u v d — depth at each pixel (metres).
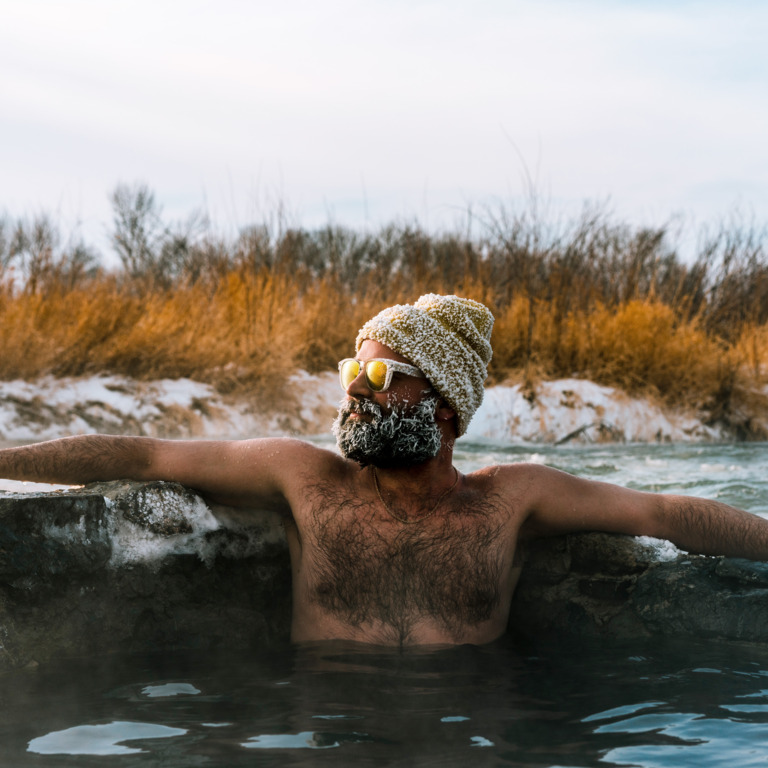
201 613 2.46
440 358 2.43
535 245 10.78
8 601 2.15
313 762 1.52
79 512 2.27
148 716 1.78
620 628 2.55
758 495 4.42
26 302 8.54
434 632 2.39
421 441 2.35
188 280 10.46
